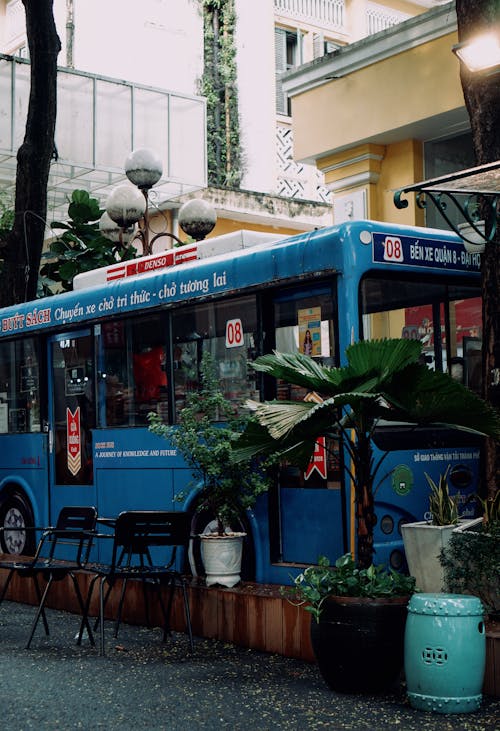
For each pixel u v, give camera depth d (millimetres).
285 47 26219
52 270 17609
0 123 19922
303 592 6809
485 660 6453
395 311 8586
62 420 11547
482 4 8406
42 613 9023
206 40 25250
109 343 10844
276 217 23391
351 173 15734
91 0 23625
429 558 7703
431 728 5922
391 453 8391
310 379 7047
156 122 21547
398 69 14664
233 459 7508
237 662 7777
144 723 6160
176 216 22344
